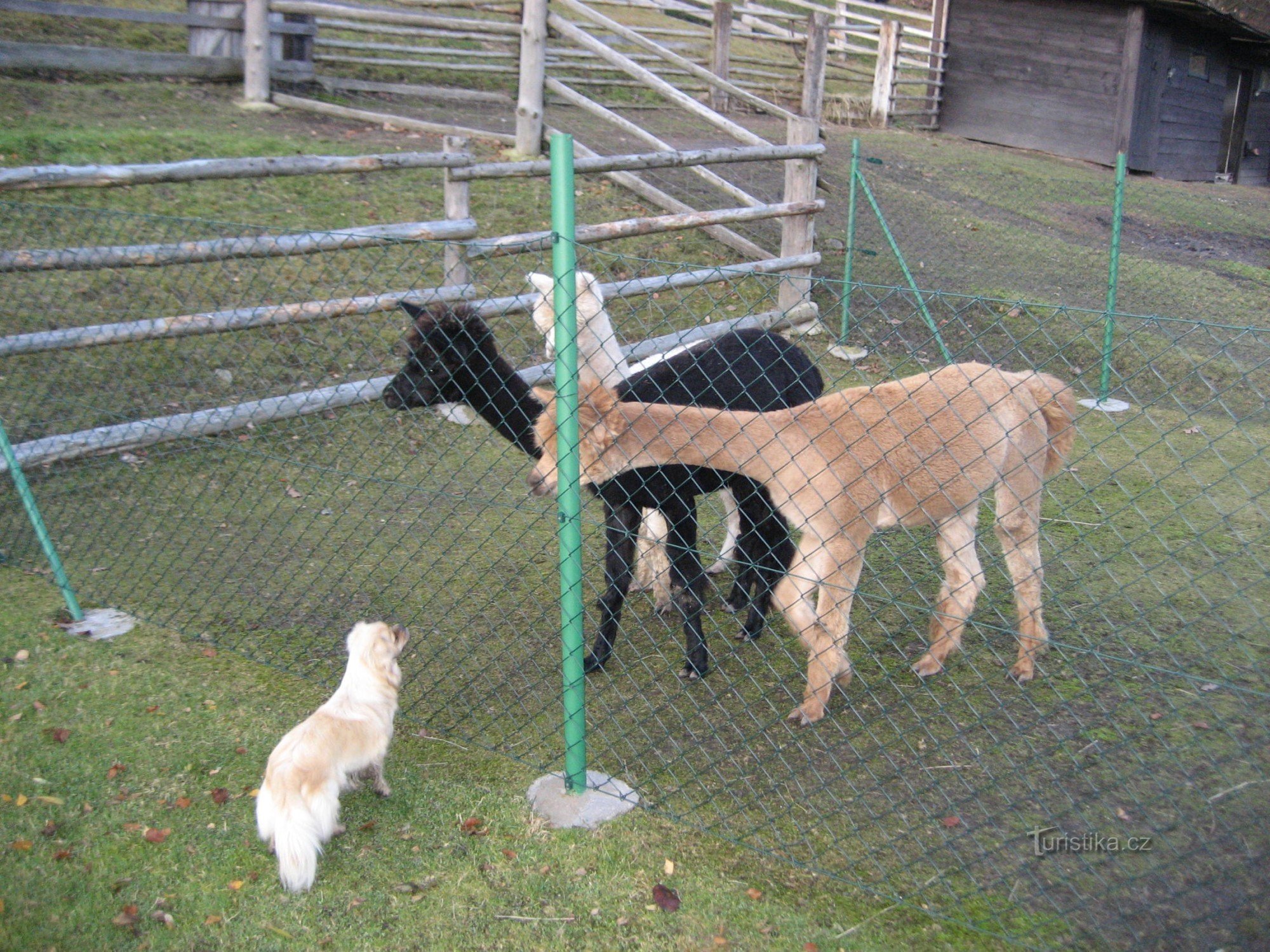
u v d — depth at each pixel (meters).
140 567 4.48
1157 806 3.09
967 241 10.53
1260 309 9.35
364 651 3.07
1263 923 2.58
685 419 3.33
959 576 3.85
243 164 5.71
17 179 4.88
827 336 7.91
